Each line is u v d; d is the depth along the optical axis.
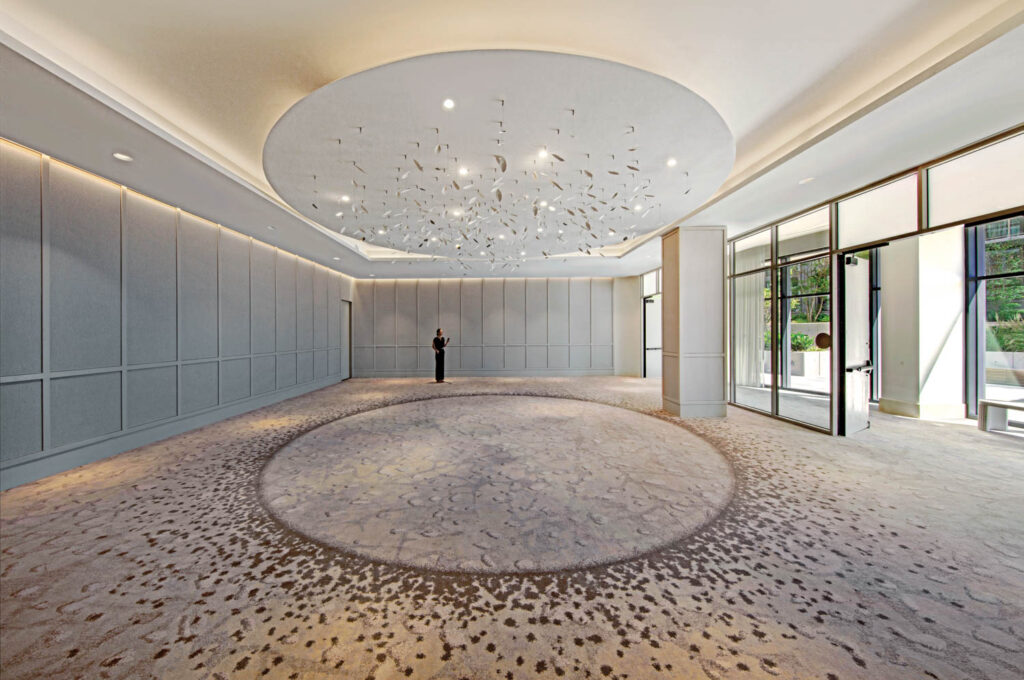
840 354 5.38
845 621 1.89
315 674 1.60
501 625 1.89
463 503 3.31
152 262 5.30
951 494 3.39
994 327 6.17
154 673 1.60
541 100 3.12
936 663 1.63
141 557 2.49
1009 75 2.81
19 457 3.80
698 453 4.65
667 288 6.97
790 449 4.77
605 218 6.29
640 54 3.05
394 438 5.40
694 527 2.86
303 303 9.48
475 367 12.94
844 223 5.31
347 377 12.48
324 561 2.46
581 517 3.04
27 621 1.91
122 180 4.66
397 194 5.13
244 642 1.78
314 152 3.93
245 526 2.92
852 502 3.25
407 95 3.03
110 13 2.57
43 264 4.02
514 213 6.06
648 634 1.82
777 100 3.67
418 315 12.89
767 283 7.79
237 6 2.53
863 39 2.90
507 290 12.95
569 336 13.02
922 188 4.41
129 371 4.96
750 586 2.17
